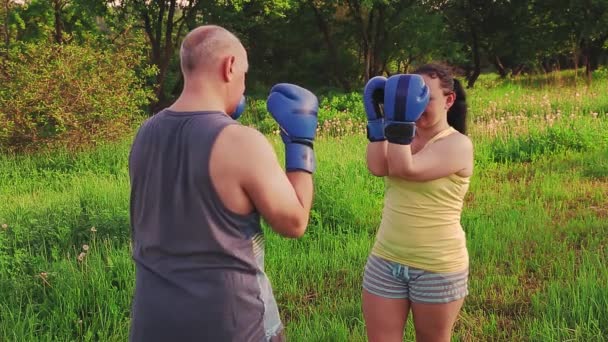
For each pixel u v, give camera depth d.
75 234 6.47
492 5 29.48
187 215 2.23
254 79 28.73
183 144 2.25
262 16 26.12
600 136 11.70
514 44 30.80
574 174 9.60
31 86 12.92
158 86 20.44
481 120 15.12
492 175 10.03
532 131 11.95
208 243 2.22
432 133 3.09
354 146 11.96
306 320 4.81
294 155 2.39
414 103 2.79
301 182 2.37
